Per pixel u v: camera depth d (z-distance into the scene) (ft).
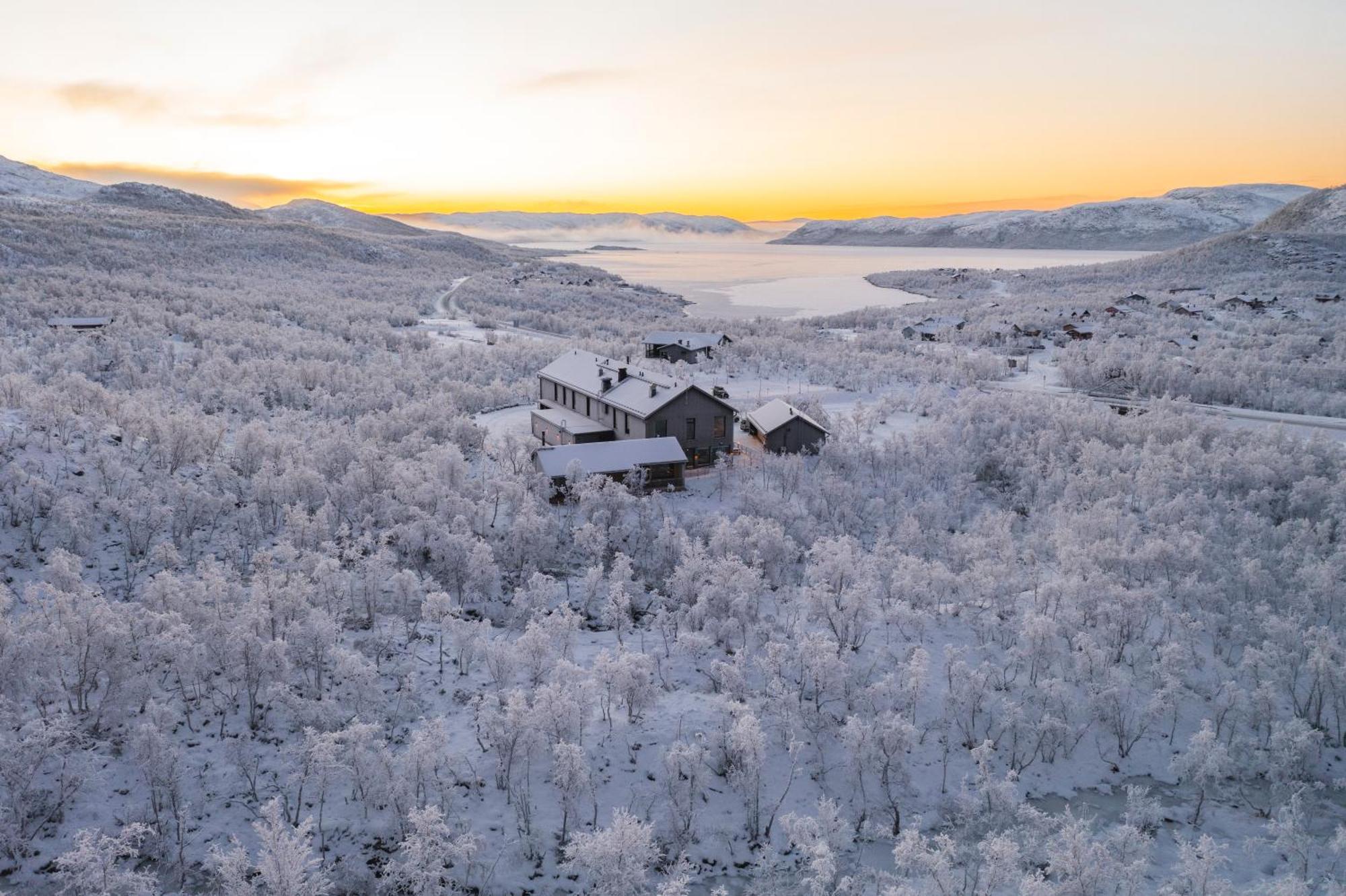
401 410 241.96
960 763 108.17
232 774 93.35
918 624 130.72
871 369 364.58
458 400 279.90
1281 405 309.01
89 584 127.54
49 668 93.45
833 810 89.61
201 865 81.20
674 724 110.01
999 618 139.13
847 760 102.27
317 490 167.12
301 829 73.97
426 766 87.35
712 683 120.37
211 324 385.09
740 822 96.12
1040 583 145.48
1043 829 90.99
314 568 127.03
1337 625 134.92
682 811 94.07
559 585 150.61
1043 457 234.38
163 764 84.28
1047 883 79.30
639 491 191.52
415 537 147.43
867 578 140.26
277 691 95.91
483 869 85.20
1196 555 146.51
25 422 185.57
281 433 211.82
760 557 151.43
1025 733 109.81
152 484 164.04
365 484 169.17
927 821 97.91
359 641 122.52
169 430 180.45
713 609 129.80
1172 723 118.21
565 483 189.26
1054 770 109.29
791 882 86.69
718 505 192.13
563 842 90.02
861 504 192.75
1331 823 98.78
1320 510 185.06
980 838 92.07
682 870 84.94
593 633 136.15
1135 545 161.99
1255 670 119.44
